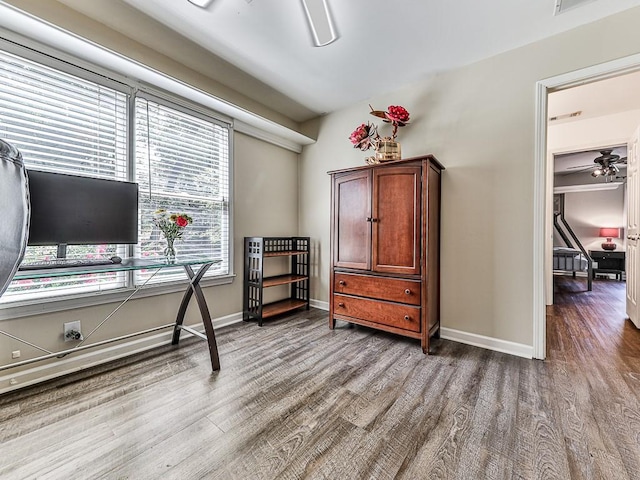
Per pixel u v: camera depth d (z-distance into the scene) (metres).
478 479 1.11
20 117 1.76
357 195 2.70
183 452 1.24
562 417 1.48
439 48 2.26
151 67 2.16
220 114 2.87
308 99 3.13
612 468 1.15
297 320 3.15
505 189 2.33
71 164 1.96
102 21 1.87
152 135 2.39
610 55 1.92
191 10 1.80
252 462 1.19
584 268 5.39
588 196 7.03
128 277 2.24
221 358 2.19
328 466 1.17
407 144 2.85
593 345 2.43
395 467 1.17
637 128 2.84
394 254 2.47
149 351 2.29
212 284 2.83
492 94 2.38
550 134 3.62
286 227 3.69
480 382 1.84
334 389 1.76
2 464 1.17
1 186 0.57
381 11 1.85
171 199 2.53
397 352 2.31
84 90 2.02
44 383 1.79
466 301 2.51
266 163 3.41
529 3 1.80
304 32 2.04
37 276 1.38
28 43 1.76
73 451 1.24
